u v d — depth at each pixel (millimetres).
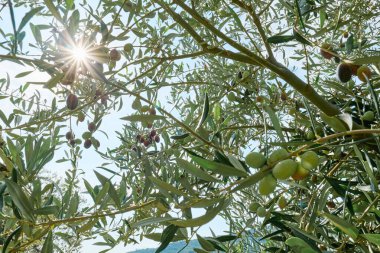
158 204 422
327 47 568
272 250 517
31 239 385
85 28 542
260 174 312
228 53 596
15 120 670
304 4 548
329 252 348
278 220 444
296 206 565
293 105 788
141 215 616
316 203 432
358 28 755
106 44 529
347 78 493
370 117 525
